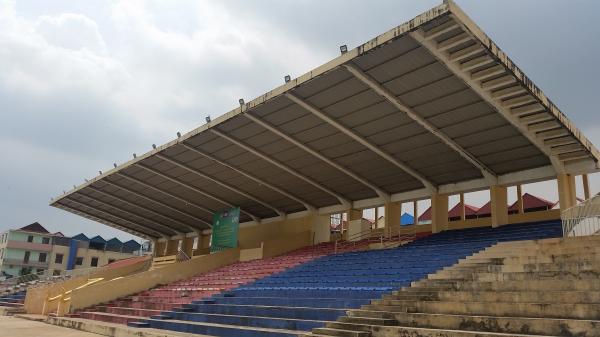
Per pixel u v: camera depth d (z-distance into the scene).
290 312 14.70
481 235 20.94
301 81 16.86
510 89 15.52
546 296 9.55
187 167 27.08
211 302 19.98
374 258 21.16
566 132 17.48
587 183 20.73
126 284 26.50
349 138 21.16
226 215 32.88
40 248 73.69
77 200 36.59
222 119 20.69
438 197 24.33
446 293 11.20
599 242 13.90
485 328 9.25
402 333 9.85
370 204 27.77
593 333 7.98
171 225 40.62
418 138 20.16
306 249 29.27
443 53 14.19
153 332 15.38
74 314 23.28
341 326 11.38
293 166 25.27
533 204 32.62
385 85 16.44
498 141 19.23
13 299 34.31
